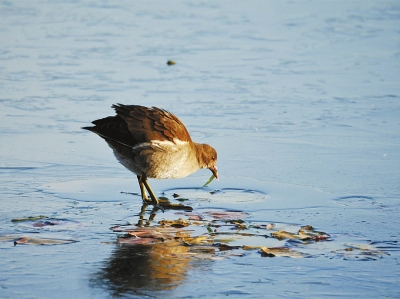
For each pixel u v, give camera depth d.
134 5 31.58
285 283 8.71
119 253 9.62
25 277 8.77
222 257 9.52
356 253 9.70
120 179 13.49
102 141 15.85
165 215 11.48
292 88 20.06
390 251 9.80
